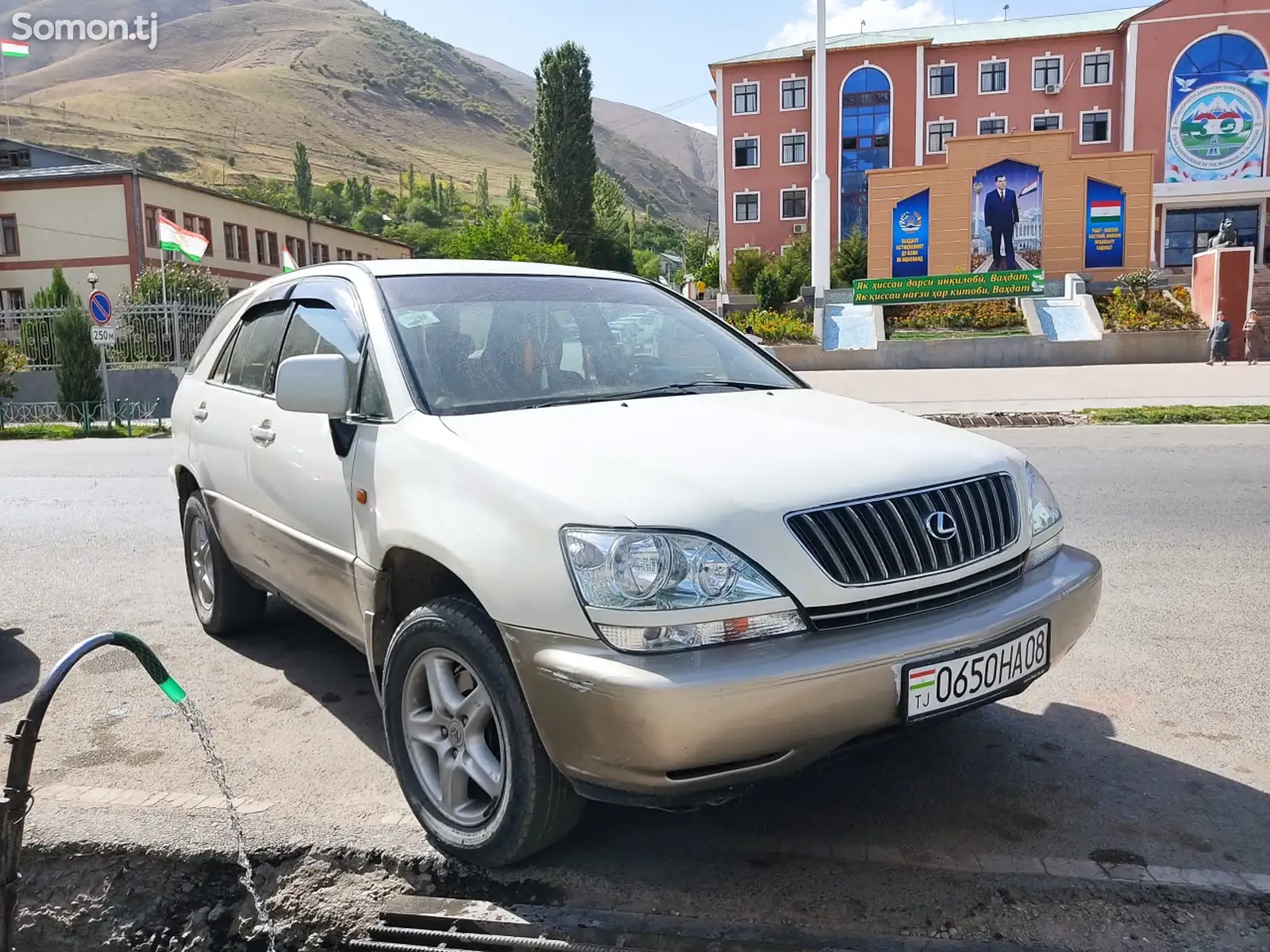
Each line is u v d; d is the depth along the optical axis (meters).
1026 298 26.98
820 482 2.72
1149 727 3.78
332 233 57.50
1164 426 13.36
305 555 3.75
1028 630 2.85
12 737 2.49
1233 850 2.93
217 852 3.10
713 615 2.48
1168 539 6.69
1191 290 26.33
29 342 26.30
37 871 3.15
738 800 3.29
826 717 2.50
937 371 23.41
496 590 2.66
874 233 31.84
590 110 62.94
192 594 5.38
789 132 53.03
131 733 4.00
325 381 3.31
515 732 2.71
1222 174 46.03
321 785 3.51
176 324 25.38
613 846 3.05
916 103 51.44
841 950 2.52
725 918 2.67
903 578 2.69
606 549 2.51
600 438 2.96
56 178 41.09
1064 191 30.61
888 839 3.04
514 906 2.79
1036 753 3.59
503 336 3.64
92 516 8.99
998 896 2.73
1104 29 49.88
